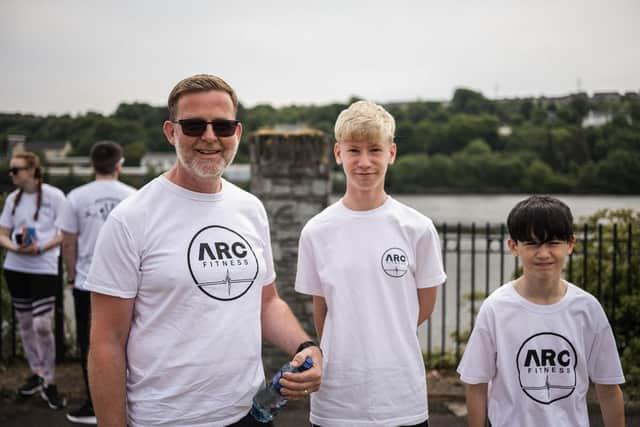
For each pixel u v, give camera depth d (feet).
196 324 6.31
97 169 13.71
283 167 15.49
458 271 16.47
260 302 6.97
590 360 7.30
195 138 6.51
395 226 8.07
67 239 13.42
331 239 8.09
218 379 6.32
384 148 7.95
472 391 7.51
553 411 7.07
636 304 15.52
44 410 14.08
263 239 7.38
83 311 13.47
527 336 7.21
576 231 17.52
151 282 6.33
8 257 14.55
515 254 7.45
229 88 6.91
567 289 7.37
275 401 6.62
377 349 7.65
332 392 7.75
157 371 6.24
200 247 6.50
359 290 7.80
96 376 6.22
